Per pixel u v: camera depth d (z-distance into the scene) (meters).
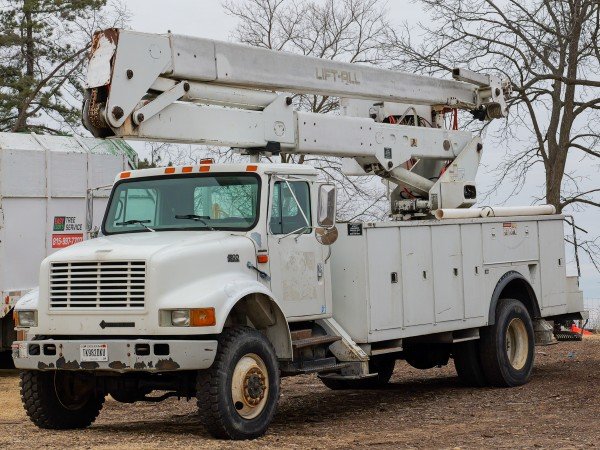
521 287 14.52
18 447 9.01
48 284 9.72
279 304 10.17
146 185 10.83
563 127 25.47
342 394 13.90
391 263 11.80
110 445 9.05
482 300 13.42
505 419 10.88
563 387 13.59
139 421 11.51
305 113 11.88
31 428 10.70
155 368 9.13
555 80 24.30
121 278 9.41
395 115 13.84
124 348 9.23
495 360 13.71
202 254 9.59
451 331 12.94
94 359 9.36
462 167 14.30
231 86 11.03
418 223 12.32
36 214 15.96
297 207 10.75
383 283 11.62
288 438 9.62
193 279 9.47
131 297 9.34
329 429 10.38
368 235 11.45
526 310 14.30
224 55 10.81
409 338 12.98
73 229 16.45
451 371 16.64
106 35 9.80
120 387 10.11
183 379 9.87
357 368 11.10
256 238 10.16
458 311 12.92
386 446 9.15
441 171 14.59
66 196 16.36
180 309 9.19
